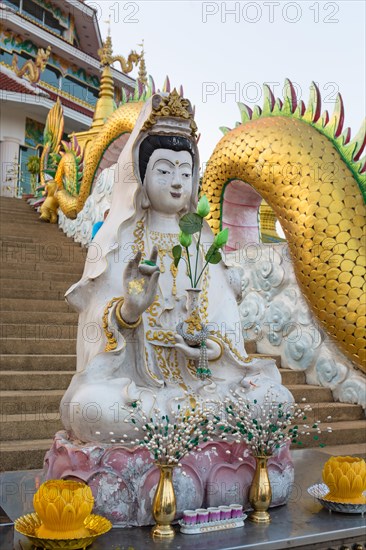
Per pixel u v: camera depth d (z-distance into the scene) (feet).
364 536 9.29
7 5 76.13
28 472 12.36
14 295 25.11
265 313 22.53
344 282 18.21
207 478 9.72
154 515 8.84
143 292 9.66
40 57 68.44
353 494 10.05
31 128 74.13
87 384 9.85
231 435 10.26
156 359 10.73
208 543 8.48
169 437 9.00
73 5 80.23
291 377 20.83
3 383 17.67
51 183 43.88
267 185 20.08
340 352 20.01
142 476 9.21
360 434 18.19
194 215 10.45
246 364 11.00
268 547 8.55
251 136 20.66
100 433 9.48
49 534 8.11
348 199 18.57
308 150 19.22
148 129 11.22
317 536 8.89
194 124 11.48
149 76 30.58
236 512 9.37
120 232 11.09
